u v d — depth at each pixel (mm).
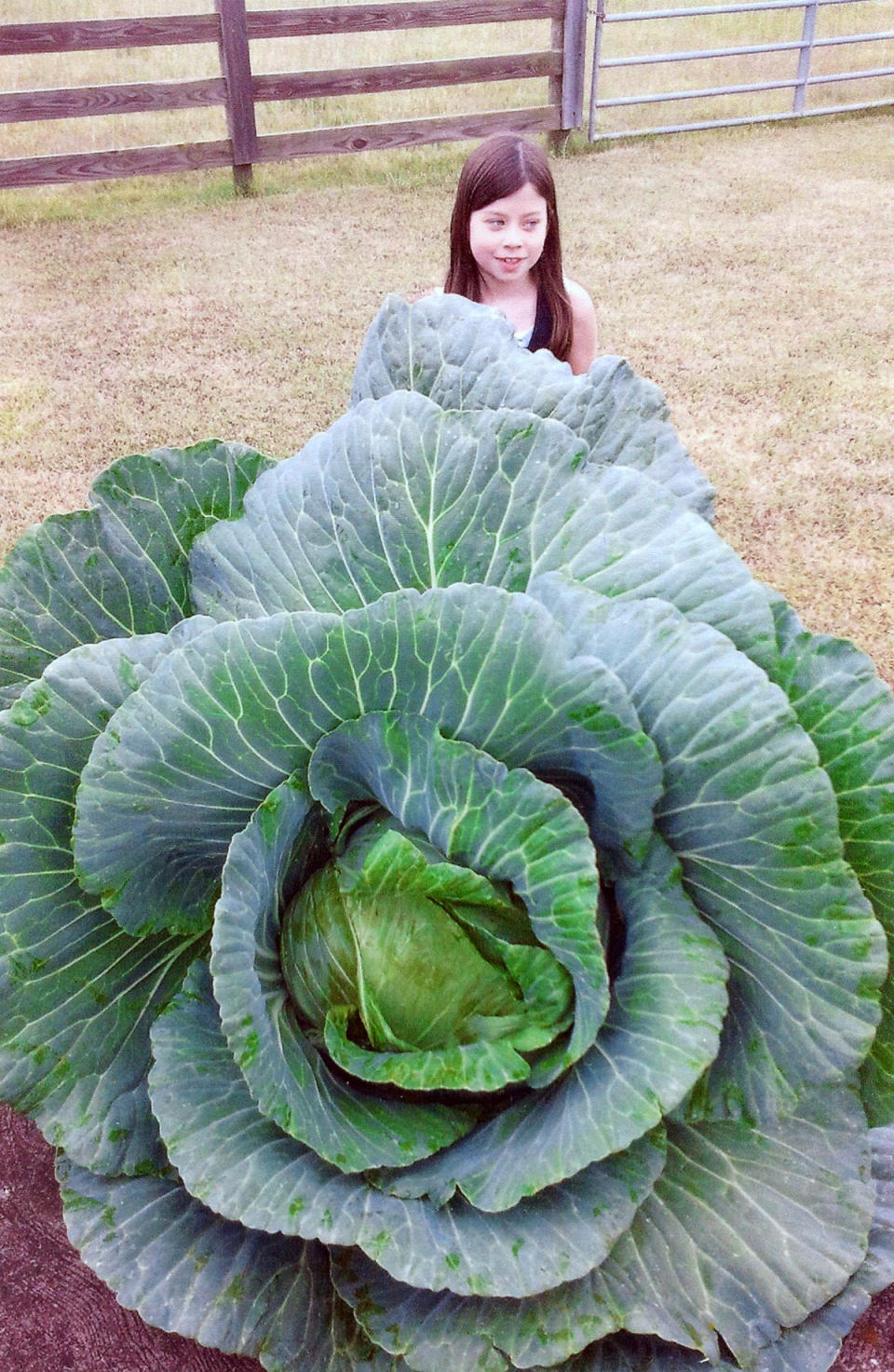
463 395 2010
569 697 1539
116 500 1999
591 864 1524
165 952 1910
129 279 6965
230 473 2072
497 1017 1675
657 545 1689
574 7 8789
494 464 1760
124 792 1685
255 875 1664
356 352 5828
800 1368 1693
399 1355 1668
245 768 1736
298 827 1791
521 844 1562
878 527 4258
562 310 3525
